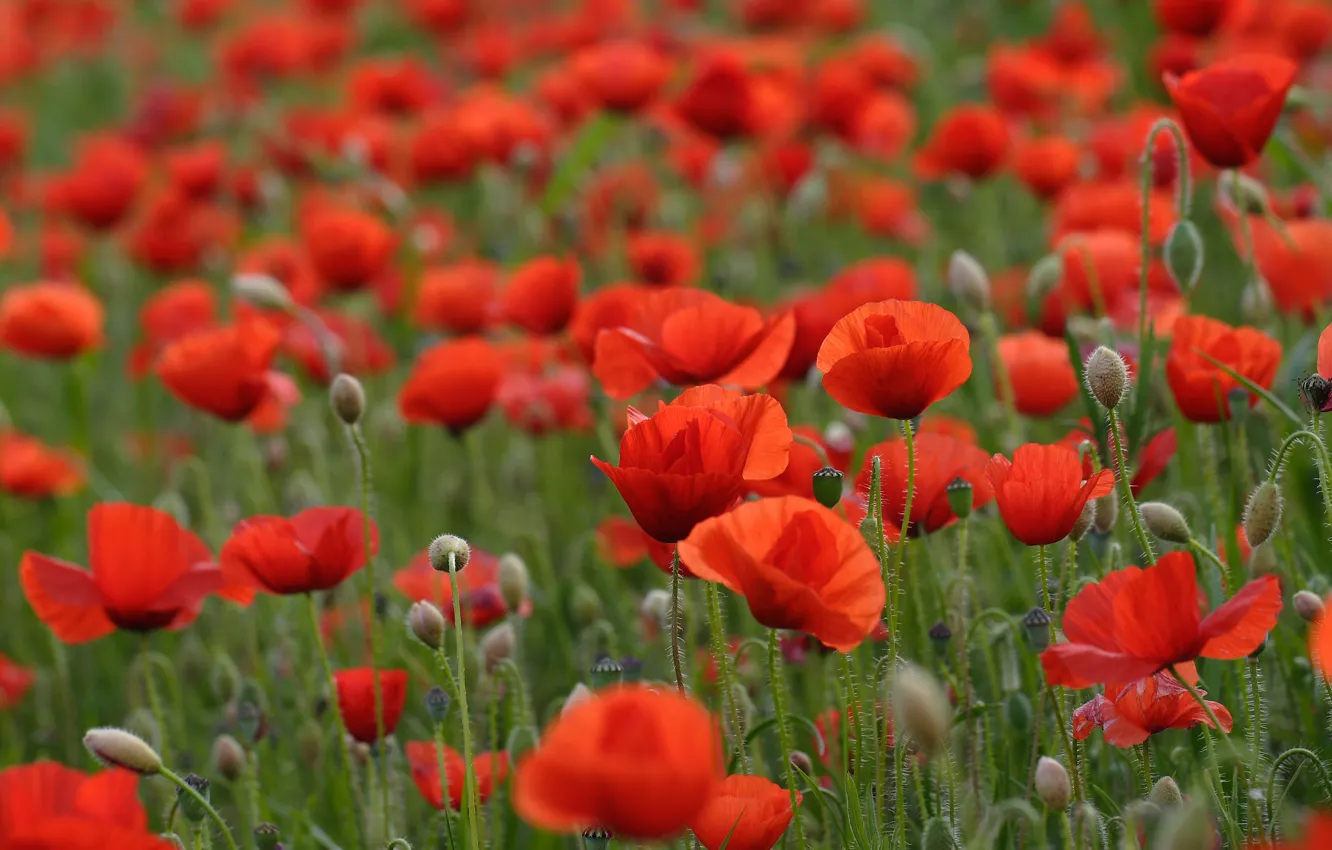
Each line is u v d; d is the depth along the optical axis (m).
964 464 3.77
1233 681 3.94
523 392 6.68
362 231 7.49
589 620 5.06
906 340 3.32
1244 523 3.39
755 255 9.59
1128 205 6.32
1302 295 5.35
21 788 2.71
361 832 4.47
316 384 7.43
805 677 4.95
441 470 8.25
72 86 17.61
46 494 7.02
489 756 3.97
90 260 11.06
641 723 2.13
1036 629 3.41
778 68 10.29
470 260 8.42
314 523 4.02
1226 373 4.01
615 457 6.42
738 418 3.14
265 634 5.96
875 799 3.53
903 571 4.47
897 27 14.15
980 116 8.21
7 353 10.22
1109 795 3.77
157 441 8.50
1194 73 4.42
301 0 15.10
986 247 9.46
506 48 11.89
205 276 11.15
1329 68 9.52
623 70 8.67
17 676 5.46
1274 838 3.19
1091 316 5.97
